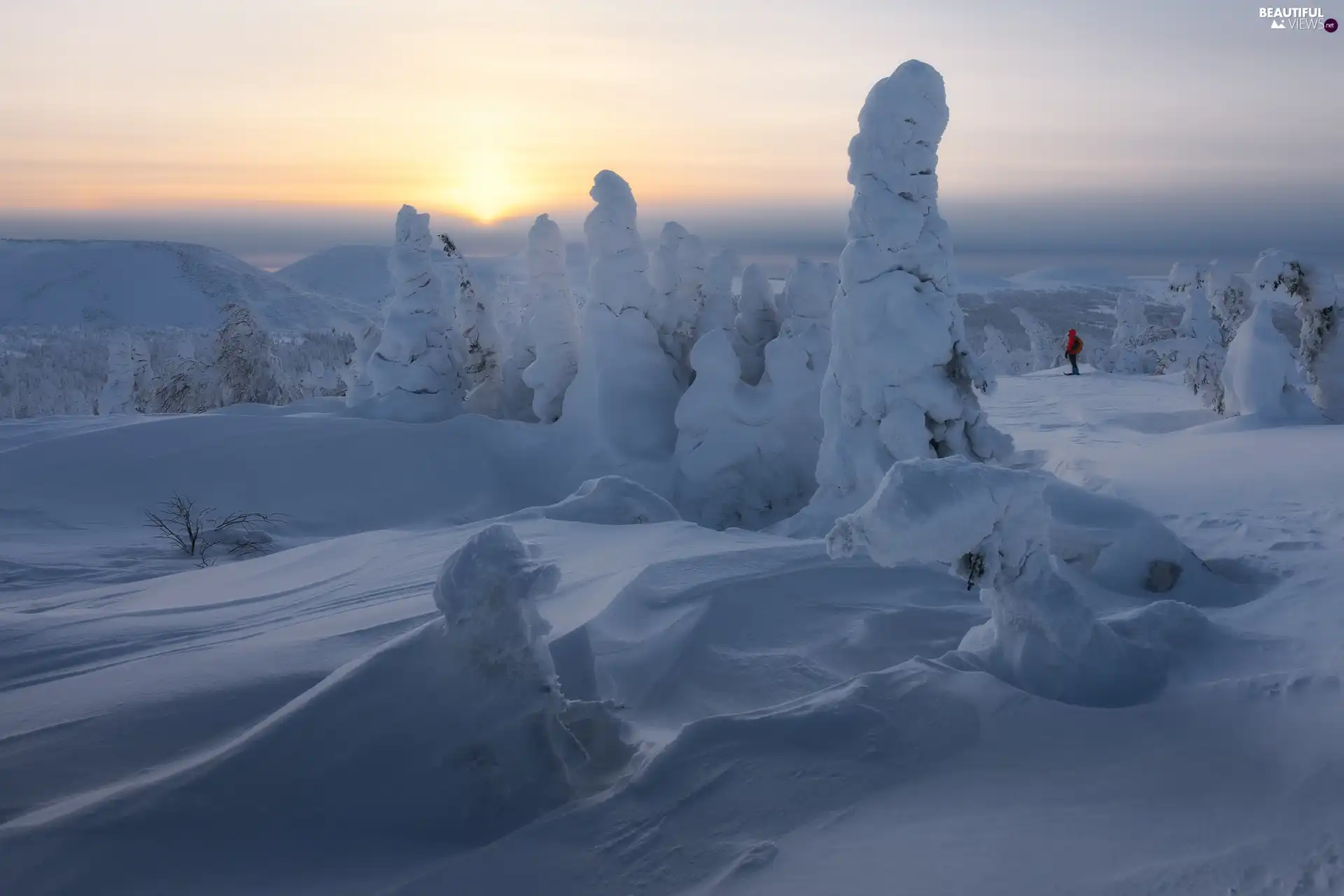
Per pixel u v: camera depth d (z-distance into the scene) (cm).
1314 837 346
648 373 2272
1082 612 533
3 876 380
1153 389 2964
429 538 1130
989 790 413
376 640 639
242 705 534
